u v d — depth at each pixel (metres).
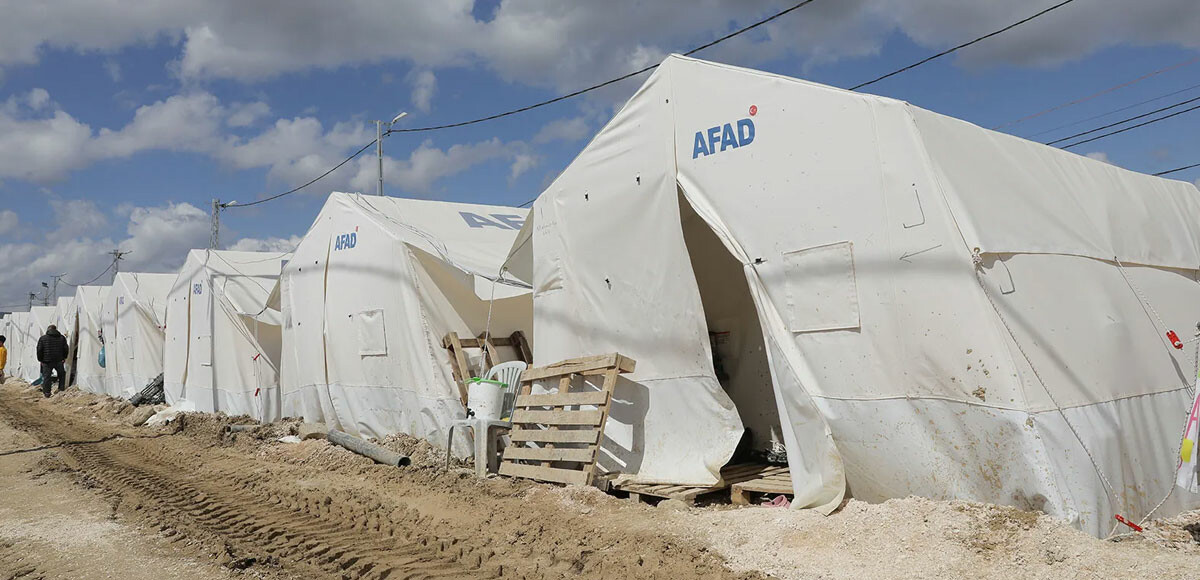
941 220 5.77
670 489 7.32
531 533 6.34
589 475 7.71
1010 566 4.70
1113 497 5.42
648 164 7.94
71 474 9.80
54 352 24.45
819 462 6.49
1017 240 5.96
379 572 5.45
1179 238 8.39
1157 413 6.37
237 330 15.96
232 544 6.27
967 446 5.63
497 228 13.66
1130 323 6.62
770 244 6.86
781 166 6.80
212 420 15.11
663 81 7.86
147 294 22.25
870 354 6.16
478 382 9.30
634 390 8.10
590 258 8.55
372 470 9.52
